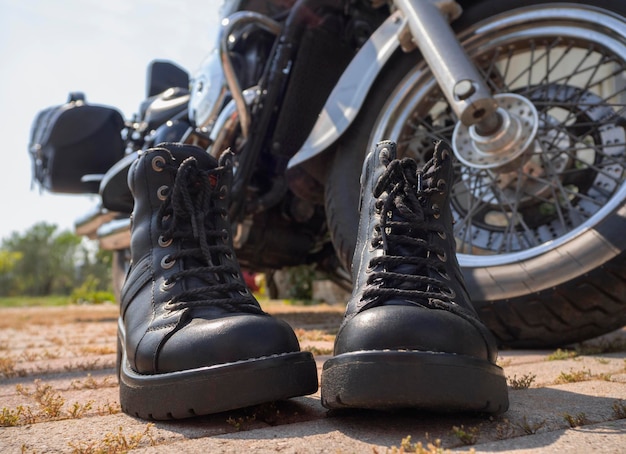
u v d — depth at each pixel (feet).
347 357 2.39
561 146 6.30
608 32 4.92
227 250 3.29
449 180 3.14
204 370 2.56
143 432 2.53
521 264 4.85
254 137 6.78
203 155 3.47
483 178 5.78
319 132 5.98
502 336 5.08
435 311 2.54
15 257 151.64
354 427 2.44
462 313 2.65
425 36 5.01
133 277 3.34
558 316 4.73
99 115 10.92
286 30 6.68
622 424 2.50
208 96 7.55
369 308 2.65
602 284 4.47
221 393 2.53
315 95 6.84
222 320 2.73
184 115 8.84
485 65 5.77
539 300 4.71
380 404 2.33
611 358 4.71
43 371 4.51
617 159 5.29
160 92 11.13
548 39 5.31
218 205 3.43
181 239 3.27
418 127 6.02
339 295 17.74
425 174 3.07
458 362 2.33
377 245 2.93
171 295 3.04
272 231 7.91
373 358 2.32
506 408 2.55
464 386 2.32
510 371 4.08
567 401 2.99
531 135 4.91
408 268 2.82
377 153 3.21
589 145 5.12
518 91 5.72
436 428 2.39
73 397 3.47
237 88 6.67
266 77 6.83
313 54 6.70
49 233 164.86
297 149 6.87
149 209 3.43
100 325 10.68
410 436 2.14
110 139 11.00
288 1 7.43
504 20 5.38
